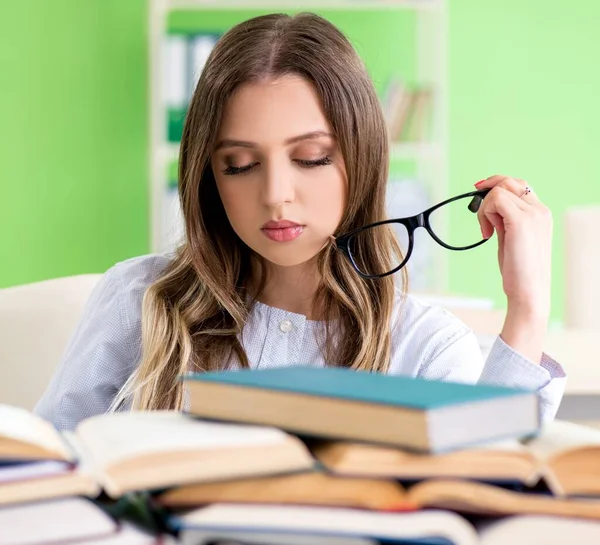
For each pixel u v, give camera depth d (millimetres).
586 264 3121
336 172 1252
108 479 563
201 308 1426
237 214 1242
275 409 648
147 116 4516
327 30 1288
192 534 560
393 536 553
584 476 602
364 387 651
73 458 584
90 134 4500
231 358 1424
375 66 4574
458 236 4660
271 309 1439
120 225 4539
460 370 1439
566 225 3174
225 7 4309
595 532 580
